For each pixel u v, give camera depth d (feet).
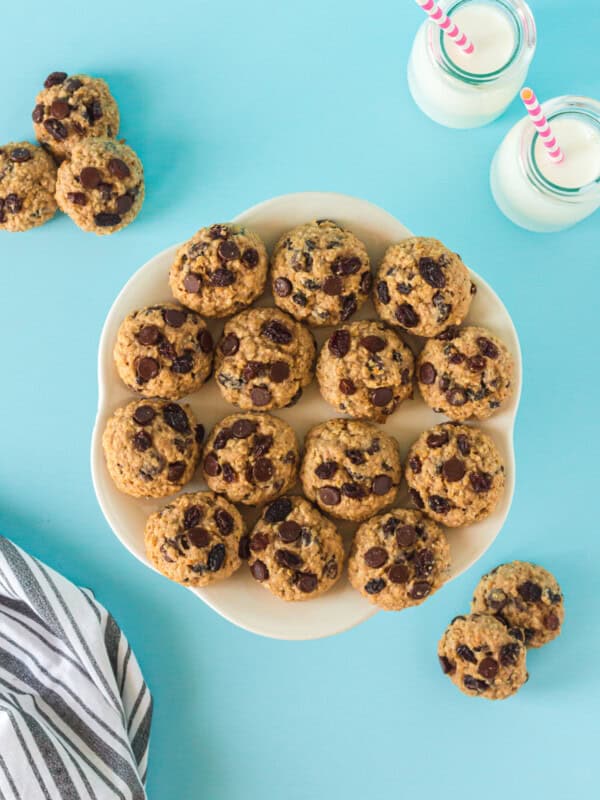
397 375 1.72
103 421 1.78
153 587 2.24
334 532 1.75
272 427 1.74
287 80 2.25
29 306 2.26
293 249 1.71
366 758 2.26
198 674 2.26
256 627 1.77
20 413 2.26
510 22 2.01
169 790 2.26
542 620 2.05
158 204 2.24
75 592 2.08
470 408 1.74
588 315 2.23
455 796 2.25
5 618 2.15
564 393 2.23
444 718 2.25
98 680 2.07
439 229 2.23
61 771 2.03
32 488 2.25
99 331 2.26
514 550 2.22
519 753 2.25
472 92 2.02
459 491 1.72
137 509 1.79
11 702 2.08
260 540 1.73
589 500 2.22
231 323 1.75
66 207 2.10
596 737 2.24
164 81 2.25
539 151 2.03
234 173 2.25
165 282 1.79
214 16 2.25
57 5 2.25
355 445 1.72
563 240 2.22
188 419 1.77
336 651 2.25
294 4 2.24
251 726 2.27
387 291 1.72
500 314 1.78
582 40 2.20
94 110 2.13
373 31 2.23
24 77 2.25
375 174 2.24
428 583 1.73
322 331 1.82
